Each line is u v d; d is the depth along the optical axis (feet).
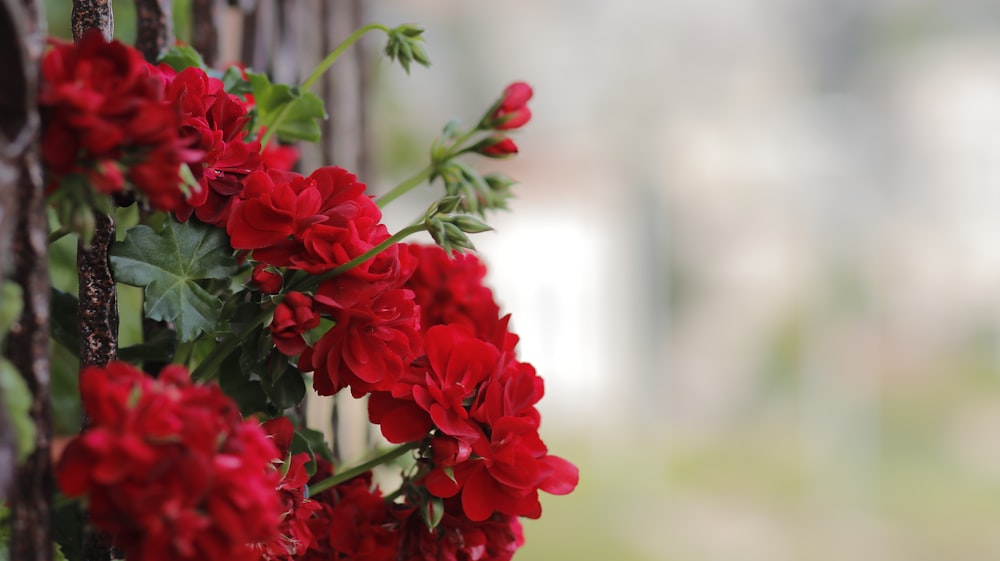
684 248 51.08
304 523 4.11
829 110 52.85
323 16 5.22
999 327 53.06
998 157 53.42
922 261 53.62
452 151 4.63
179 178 3.76
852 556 36.40
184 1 5.16
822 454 47.03
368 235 4.09
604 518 36.37
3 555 3.82
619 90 50.31
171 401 3.67
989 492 43.47
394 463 4.71
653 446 45.98
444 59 46.85
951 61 53.83
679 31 50.70
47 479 3.70
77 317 4.23
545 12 49.16
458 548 4.20
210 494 3.66
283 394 4.17
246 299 4.14
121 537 3.67
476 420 4.12
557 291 44.86
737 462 45.42
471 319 4.52
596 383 45.80
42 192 3.67
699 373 50.62
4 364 3.66
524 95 4.60
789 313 52.26
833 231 52.54
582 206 46.78
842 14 52.24
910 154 54.03
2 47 3.61
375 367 4.06
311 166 5.15
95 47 3.72
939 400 51.42
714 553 34.96
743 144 51.42
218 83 4.13
